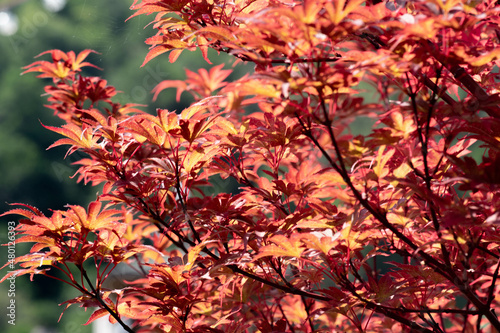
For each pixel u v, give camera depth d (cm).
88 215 197
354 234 181
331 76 138
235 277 210
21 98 1662
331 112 158
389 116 173
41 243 203
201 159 201
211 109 255
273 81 137
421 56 144
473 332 272
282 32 137
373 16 149
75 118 300
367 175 172
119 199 204
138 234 290
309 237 166
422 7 135
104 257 210
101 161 204
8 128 1616
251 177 239
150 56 214
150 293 200
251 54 151
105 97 304
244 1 213
